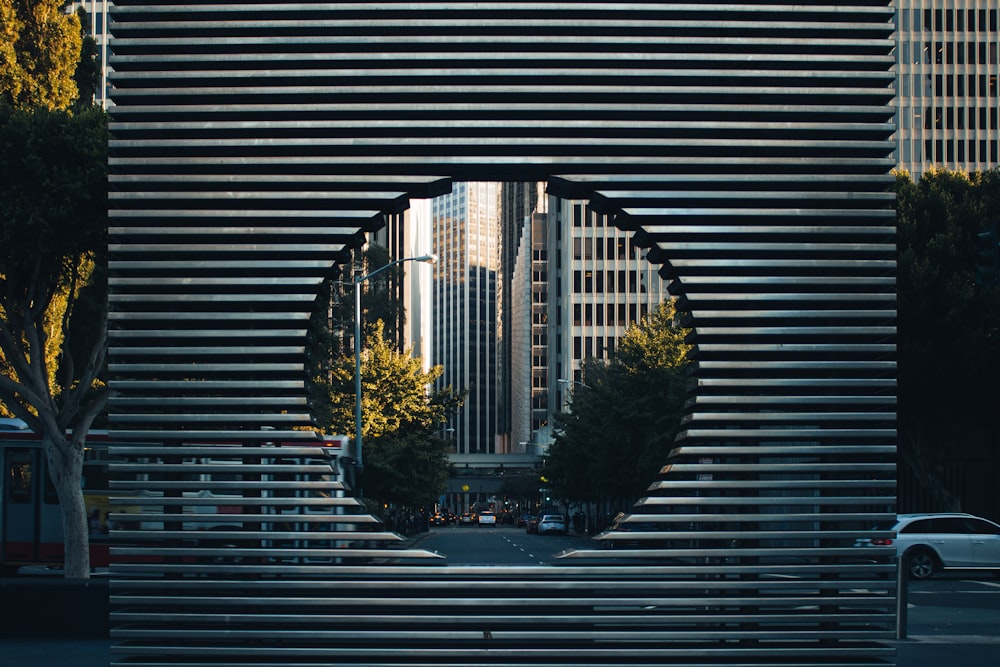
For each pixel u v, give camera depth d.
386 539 6.45
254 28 6.76
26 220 14.46
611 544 6.56
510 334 189.12
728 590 6.65
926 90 96.69
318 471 6.46
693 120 6.82
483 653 6.35
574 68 6.80
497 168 6.74
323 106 6.65
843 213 6.67
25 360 16.08
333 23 6.78
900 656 10.93
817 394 6.73
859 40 6.86
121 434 6.45
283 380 6.58
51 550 22.22
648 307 99.69
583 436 51.31
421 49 6.80
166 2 6.80
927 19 97.06
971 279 27.64
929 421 30.06
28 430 22.52
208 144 6.61
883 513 6.50
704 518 6.52
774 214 6.68
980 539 21.30
